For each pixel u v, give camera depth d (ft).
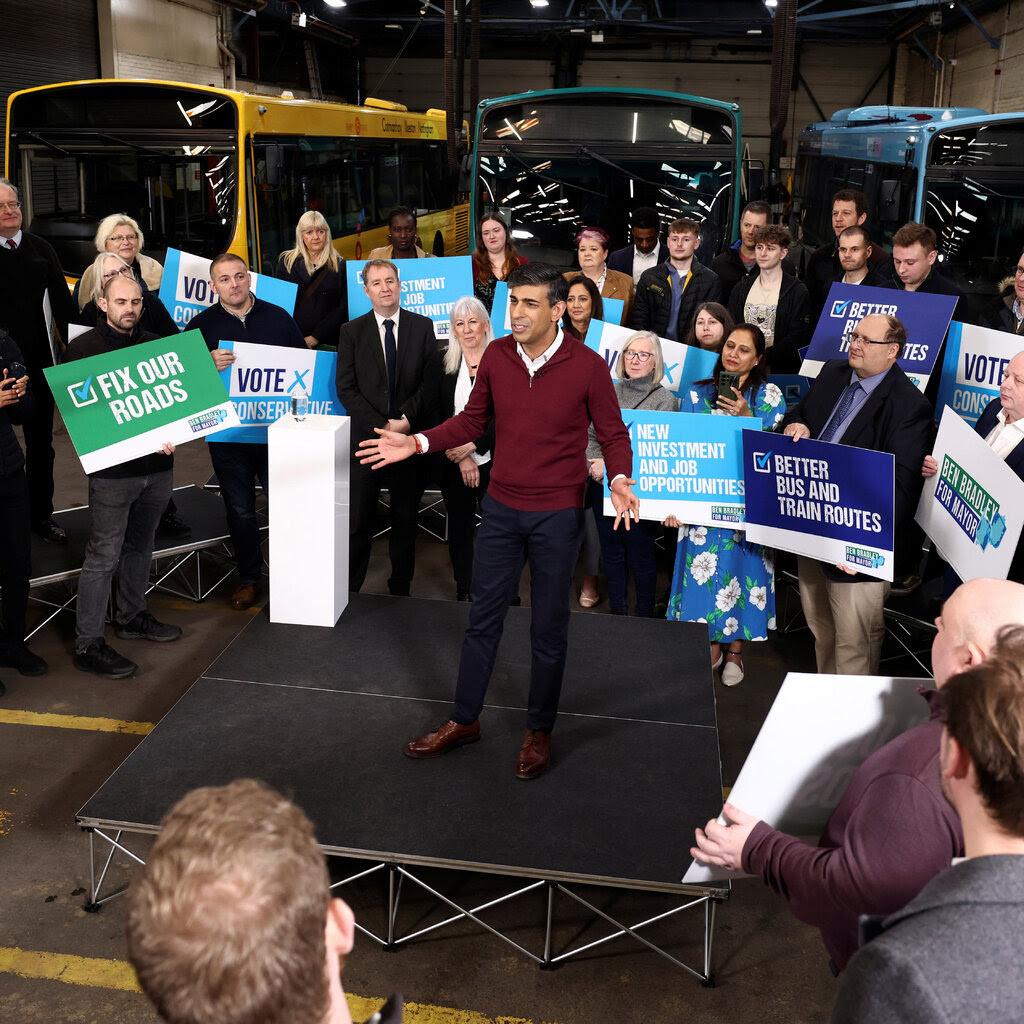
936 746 5.88
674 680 14.15
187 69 56.80
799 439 13.88
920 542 16.57
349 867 12.09
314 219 24.39
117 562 16.87
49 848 12.27
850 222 22.88
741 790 7.81
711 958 10.66
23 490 15.58
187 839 3.54
